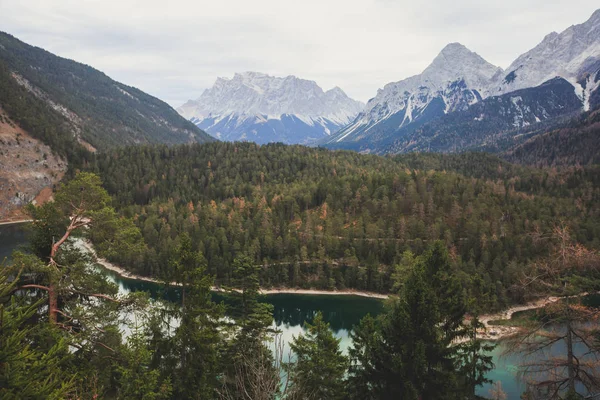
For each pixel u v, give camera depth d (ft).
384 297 429.38
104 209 103.04
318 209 586.86
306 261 472.85
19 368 49.70
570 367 82.07
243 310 132.87
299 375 122.42
